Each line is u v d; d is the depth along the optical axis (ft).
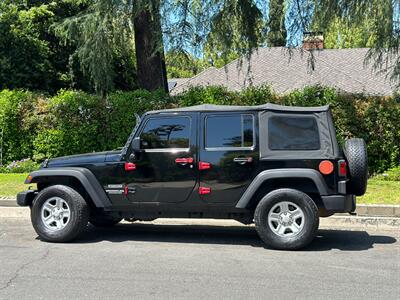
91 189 25.80
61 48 78.84
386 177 44.39
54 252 23.65
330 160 24.14
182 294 17.51
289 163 24.38
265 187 24.80
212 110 25.29
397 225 31.04
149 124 25.88
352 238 27.32
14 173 49.42
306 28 44.91
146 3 44.70
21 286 18.38
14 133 51.96
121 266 21.20
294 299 17.06
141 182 25.55
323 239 27.04
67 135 50.75
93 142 50.67
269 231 24.13
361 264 21.77
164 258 22.62
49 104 51.52
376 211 32.35
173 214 25.64
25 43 72.79
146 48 55.01
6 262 21.76
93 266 21.17
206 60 52.01
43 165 26.84
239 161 24.61
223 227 30.60
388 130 46.65
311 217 23.73
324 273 20.31
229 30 44.42
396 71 45.37
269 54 87.15
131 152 25.68
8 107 51.52
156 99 50.03
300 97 47.85
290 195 23.90
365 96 48.11
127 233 28.55
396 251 24.29
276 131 24.75
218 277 19.62
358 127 47.14
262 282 18.99
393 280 19.40
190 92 49.73
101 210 26.99
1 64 69.56
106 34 50.19
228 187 24.75
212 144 25.05
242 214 25.29
